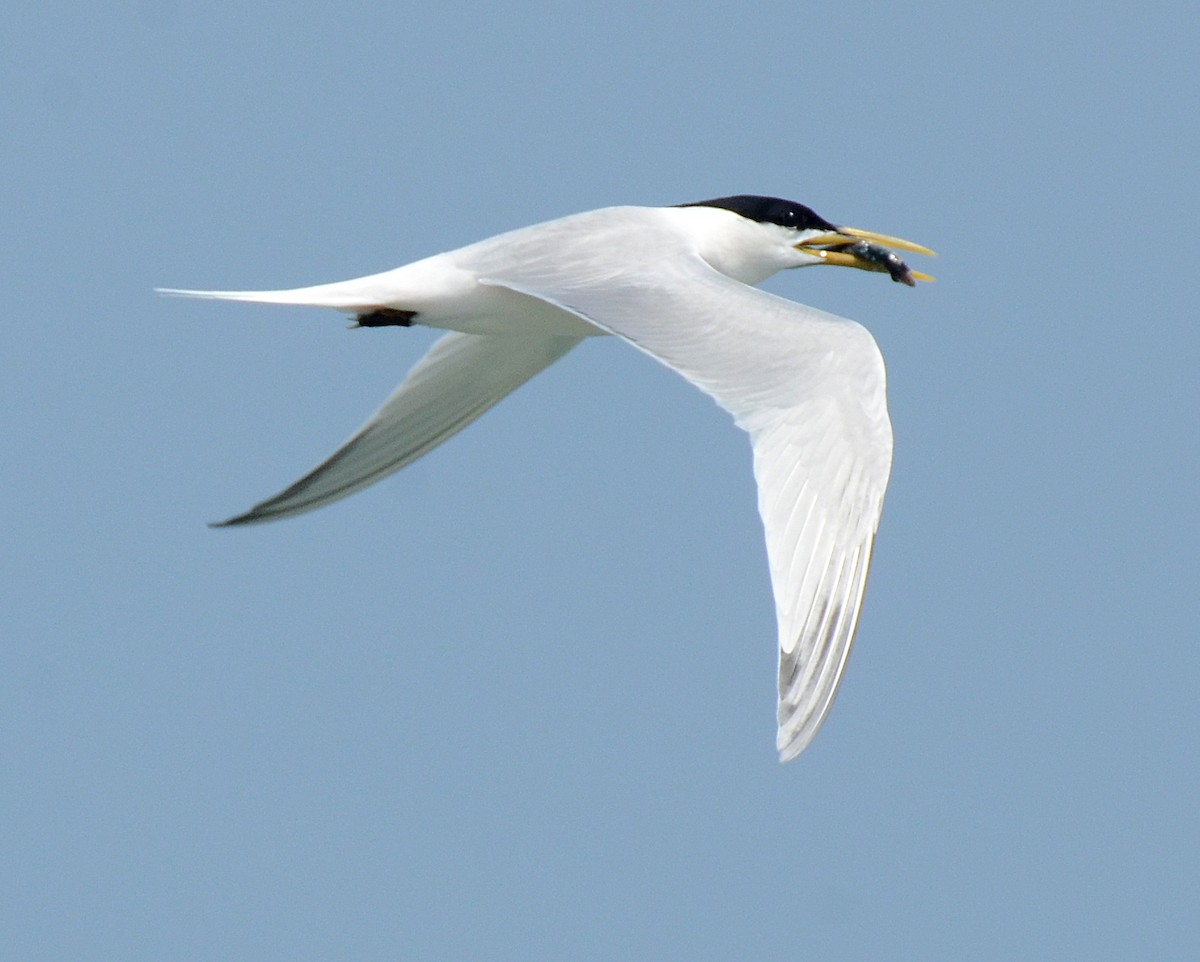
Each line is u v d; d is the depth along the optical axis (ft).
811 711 35.29
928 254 50.42
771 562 35.96
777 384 37.86
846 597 35.96
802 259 49.85
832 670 35.60
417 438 52.54
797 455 36.88
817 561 36.09
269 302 44.42
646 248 44.09
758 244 49.39
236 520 50.44
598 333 47.01
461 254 45.52
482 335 50.06
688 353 39.06
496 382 52.19
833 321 38.75
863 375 37.45
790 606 35.70
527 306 45.88
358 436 51.26
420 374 51.19
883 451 36.65
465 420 52.95
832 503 36.47
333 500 52.11
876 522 36.32
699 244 47.65
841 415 37.14
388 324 46.11
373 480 52.60
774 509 36.42
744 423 37.45
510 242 45.19
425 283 45.24
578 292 42.16
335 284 45.27
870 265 50.08
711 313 40.16
